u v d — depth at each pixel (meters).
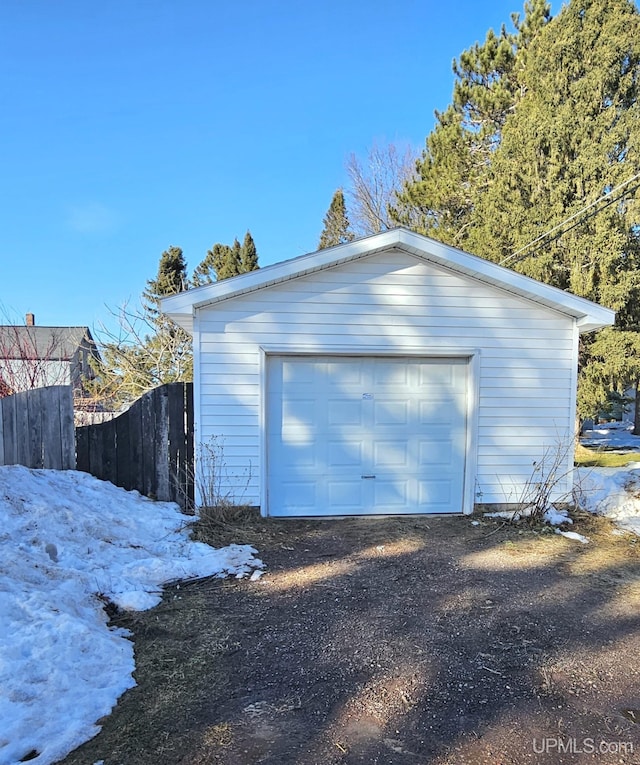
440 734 2.42
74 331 22.25
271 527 6.18
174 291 18.92
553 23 13.90
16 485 5.12
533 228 13.77
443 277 6.73
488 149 17.00
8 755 2.18
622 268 13.44
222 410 6.47
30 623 3.08
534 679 2.94
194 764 2.20
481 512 6.92
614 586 4.48
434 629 3.58
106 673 2.89
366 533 6.02
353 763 2.21
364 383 6.77
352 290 6.61
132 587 4.12
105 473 6.67
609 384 14.22
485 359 6.87
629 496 7.08
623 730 2.47
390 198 23.06
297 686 2.84
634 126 12.88
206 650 3.26
